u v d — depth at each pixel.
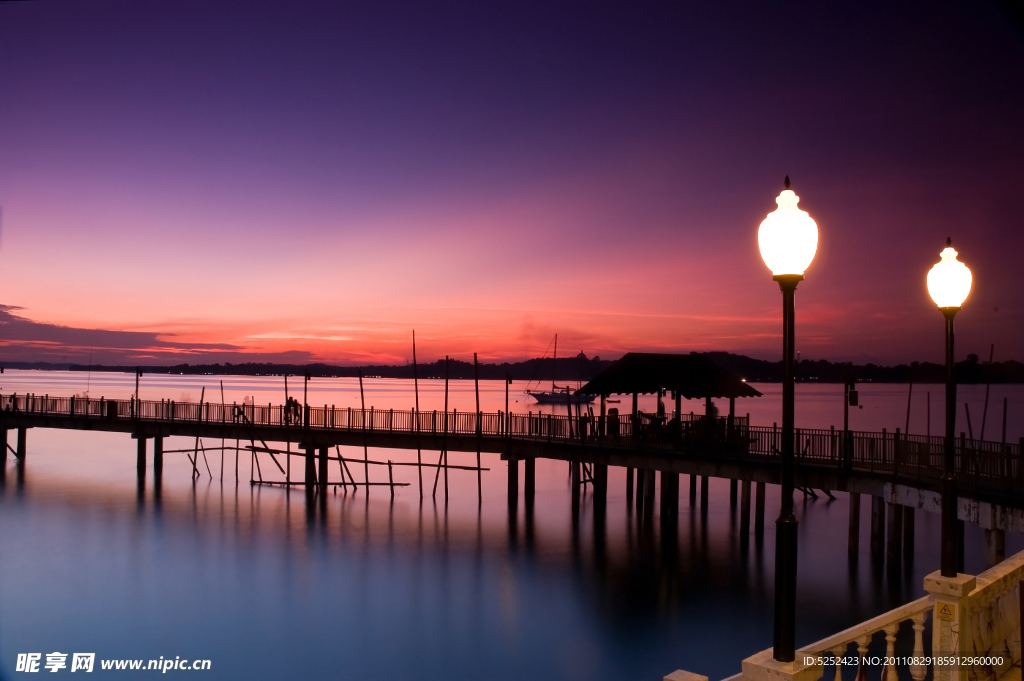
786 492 5.84
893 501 23.47
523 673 18.91
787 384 5.84
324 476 41.19
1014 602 8.06
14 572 26.91
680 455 29.17
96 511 36.78
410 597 24.48
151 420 44.59
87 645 20.55
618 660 19.77
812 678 5.88
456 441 36.94
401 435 38.09
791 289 5.81
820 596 23.88
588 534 32.56
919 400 152.62
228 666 19.25
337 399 136.12
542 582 25.95
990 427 82.06
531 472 38.31
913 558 28.06
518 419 36.34
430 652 20.27
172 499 39.88
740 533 32.31
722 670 19.16
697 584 25.81
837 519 36.41
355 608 23.41
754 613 23.05
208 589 25.19
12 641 20.64
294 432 40.47
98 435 75.12
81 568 27.41
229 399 125.56
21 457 52.03
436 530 33.16
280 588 25.36
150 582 25.92
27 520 34.78
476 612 23.14
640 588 25.44
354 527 33.62
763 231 5.86
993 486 20.41
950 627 7.09
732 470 27.58
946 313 8.21
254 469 51.97
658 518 35.94
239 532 32.72
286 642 20.84
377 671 19.00
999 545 20.30
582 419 33.25
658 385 31.56
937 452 22.89
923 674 7.25
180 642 20.70
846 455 25.14
